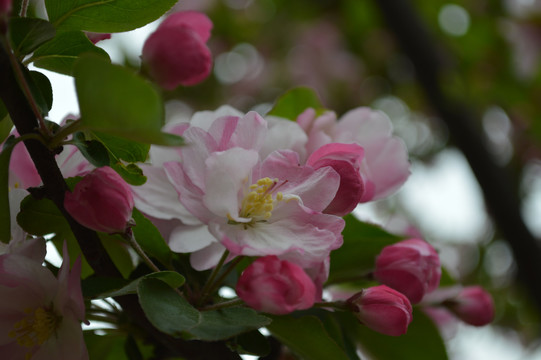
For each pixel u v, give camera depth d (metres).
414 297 0.46
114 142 0.43
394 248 0.46
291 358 0.48
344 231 0.50
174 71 0.43
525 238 0.79
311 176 0.42
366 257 0.48
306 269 0.43
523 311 1.06
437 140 1.11
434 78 0.81
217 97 1.12
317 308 0.47
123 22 0.44
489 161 0.80
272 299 0.41
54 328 0.43
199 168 0.42
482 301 0.51
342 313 0.49
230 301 0.42
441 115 0.81
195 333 0.40
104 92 0.39
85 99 0.40
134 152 0.43
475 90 0.86
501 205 0.79
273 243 0.41
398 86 1.14
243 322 0.41
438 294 0.51
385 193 0.48
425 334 0.50
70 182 0.43
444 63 0.82
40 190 0.42
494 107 0.97
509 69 0.91
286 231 0.42
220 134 0.42
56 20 0.44
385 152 0.48
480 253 1.09
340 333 0.47
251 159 0.42
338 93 1.19
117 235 0.44
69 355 0.42
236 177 0.42
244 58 1.20
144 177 0.43
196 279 0.45
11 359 0.43
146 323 0.43
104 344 0.46
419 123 1.12
